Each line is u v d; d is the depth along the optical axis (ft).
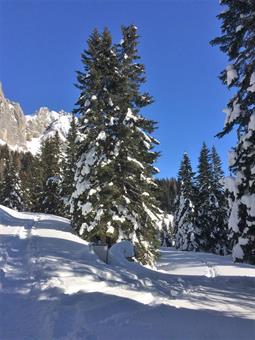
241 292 36.11
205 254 111.04
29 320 23.72
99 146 71.97
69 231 73.67
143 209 73.26
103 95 76.54
